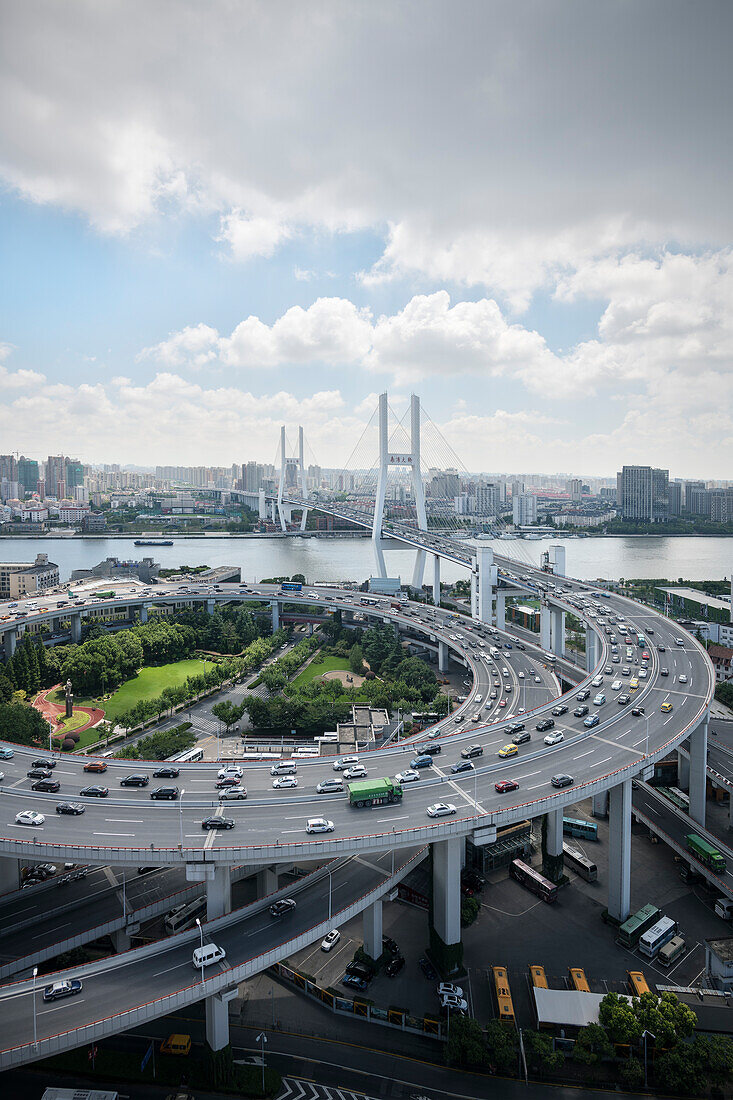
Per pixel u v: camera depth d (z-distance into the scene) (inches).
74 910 4325.8
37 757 5251.0
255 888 5019.7
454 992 4170.8
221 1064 3614.7
